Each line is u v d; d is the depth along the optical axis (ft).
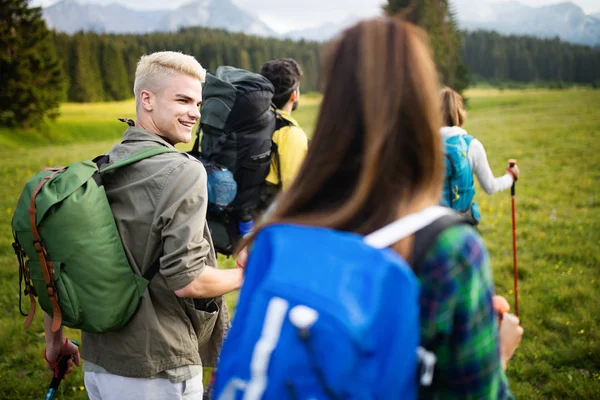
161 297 6.87
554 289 17.93
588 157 53.01
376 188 3.01
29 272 6.56
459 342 2.86
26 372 14.06
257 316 2.77
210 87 11.87
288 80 13.20
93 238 6.29
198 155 12.39
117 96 276.00
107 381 6.97
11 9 168.86
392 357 2.56
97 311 6.33
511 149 65.10
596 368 13.28
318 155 3.17
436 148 3.01
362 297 2.60
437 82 3.11
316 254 2.82
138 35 370.32
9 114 150.92
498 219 29.22
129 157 6.79
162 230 6.60
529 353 14.05
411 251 2.85
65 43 258.37
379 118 2.93
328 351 2.51
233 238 12.07
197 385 7.23
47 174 6.70
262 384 2.62
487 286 2.94
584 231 25.64
